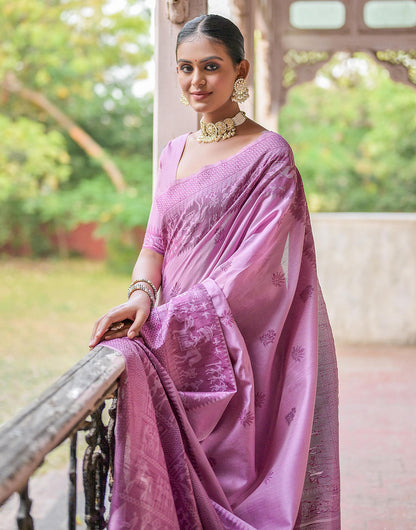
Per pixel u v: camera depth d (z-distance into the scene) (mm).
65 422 1269
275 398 1938
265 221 1831
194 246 1880
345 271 6832
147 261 1987
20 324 9539
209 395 1781
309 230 1969
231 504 1830
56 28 14406
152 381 1696
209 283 1816
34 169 15164
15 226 17156
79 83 15406
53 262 16719
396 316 6816
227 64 1873
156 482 1603
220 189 1865
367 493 3307
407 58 7086
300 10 7086
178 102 2463
